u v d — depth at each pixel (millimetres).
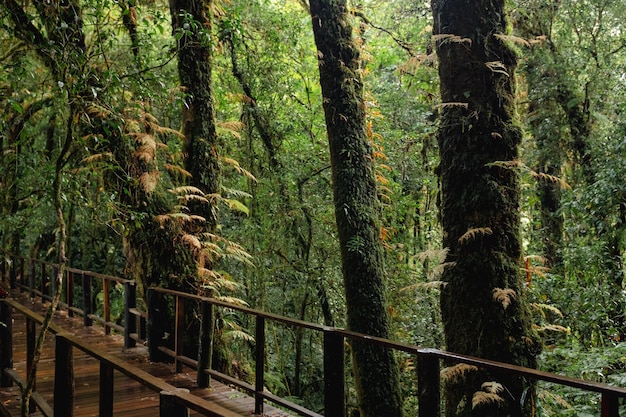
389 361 7215
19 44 7629
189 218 7219
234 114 12523
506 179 4754
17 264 17375
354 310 7328
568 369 7430
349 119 7652
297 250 11789
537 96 12172
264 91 11172
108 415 3355
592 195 10023
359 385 7223
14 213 12859
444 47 4941
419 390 3434
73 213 14164
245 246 10961
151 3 9516
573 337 9828
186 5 7621
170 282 7426
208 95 7863
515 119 4871
